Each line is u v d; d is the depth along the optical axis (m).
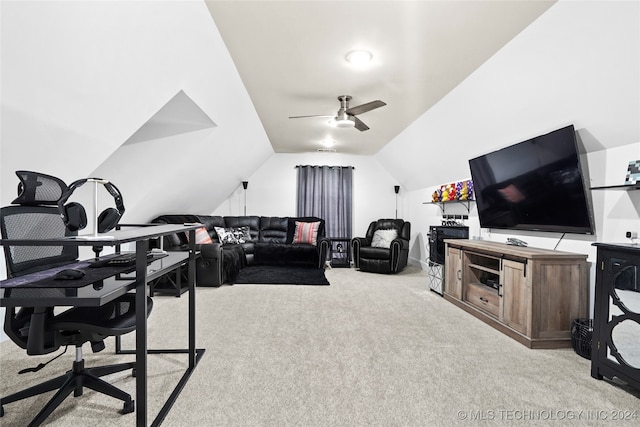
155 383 1.86
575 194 2.45
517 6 1.97
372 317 3.07
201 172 4.66
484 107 3.10
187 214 5.24
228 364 2.10
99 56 1.77
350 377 1.95
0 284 1.32
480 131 3.42
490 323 2.86
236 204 6.69
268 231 6.20
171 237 4.27
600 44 1.89
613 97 2.06
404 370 2.04
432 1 1.95
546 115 2.60
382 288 4.26
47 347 1.43
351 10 2.05
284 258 5.71
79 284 1.32
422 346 2.40
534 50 2.26
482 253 3.04
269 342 2.46
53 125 1.98
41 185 1.64
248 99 3.64
